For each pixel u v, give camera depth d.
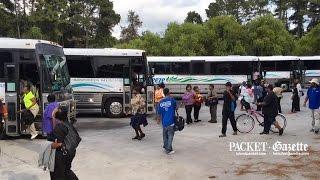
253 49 56.75
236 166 12.40
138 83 24.41
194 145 15.55
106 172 11.92
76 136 9.39
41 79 16.77
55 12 61.34
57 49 18.64
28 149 15.07
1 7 56.91
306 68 45.84
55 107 13.86
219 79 36.47
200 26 57.81
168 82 36.69
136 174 11.66
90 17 69.81
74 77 24.58
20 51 17.11
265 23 57.34
